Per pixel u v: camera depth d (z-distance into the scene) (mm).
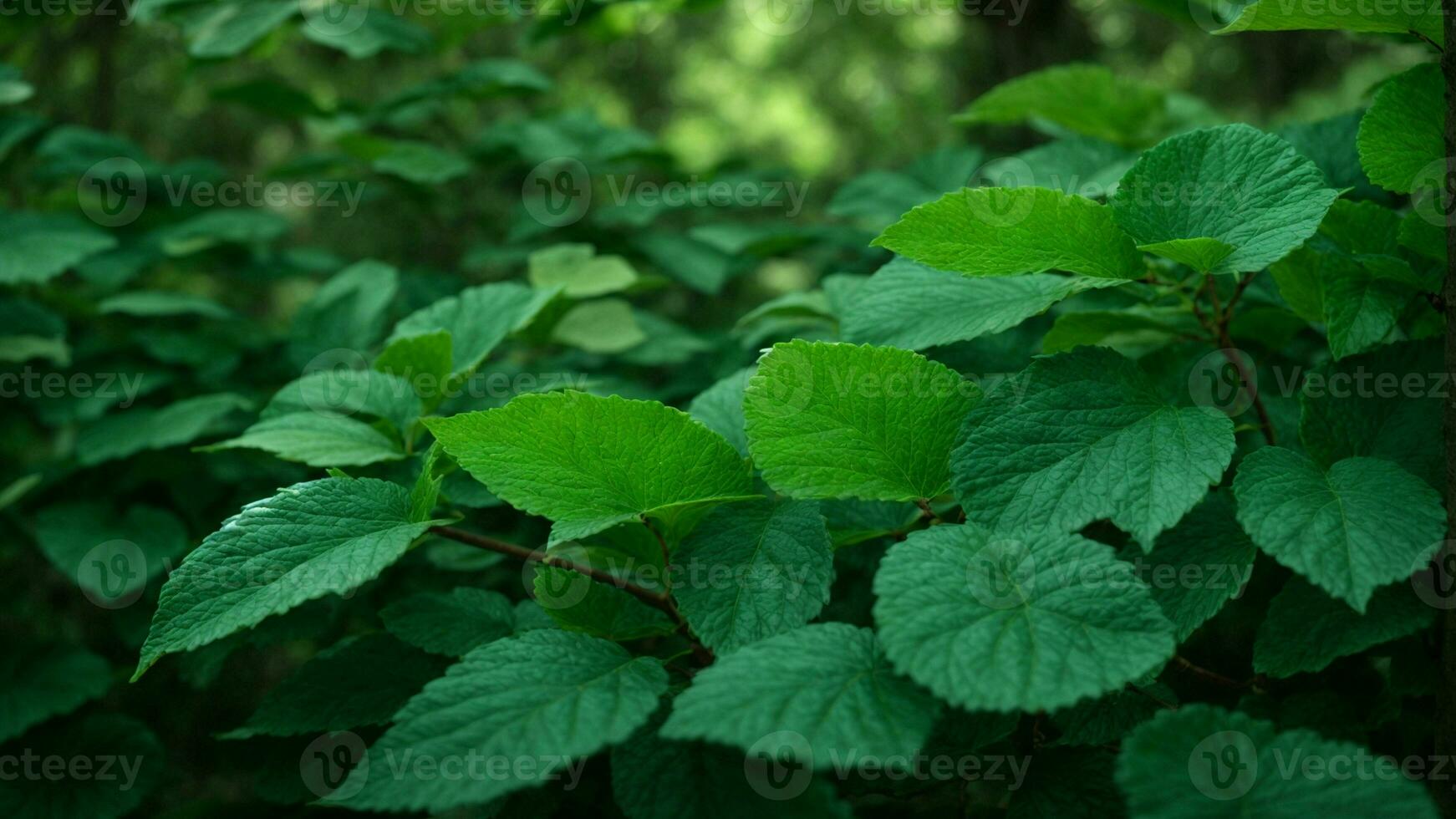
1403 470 510
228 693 1107
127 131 1829
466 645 588
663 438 518
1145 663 458
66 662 845
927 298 599
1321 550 476
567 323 861
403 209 1539
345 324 894
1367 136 531
